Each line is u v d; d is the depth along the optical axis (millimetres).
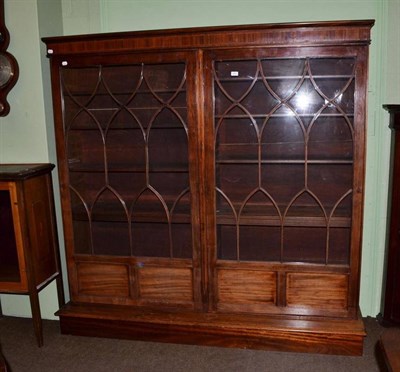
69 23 2590
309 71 2051
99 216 2383
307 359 2154
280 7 2389
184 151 2385
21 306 2713
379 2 2279
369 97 2363
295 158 2225
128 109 2266
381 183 2436
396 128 2262
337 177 2271
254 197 2330
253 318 2260
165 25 2518
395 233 2352
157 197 2396
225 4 2439
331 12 2346
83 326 2426
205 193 2205
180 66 2270
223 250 2439
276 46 2025
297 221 2193
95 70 2314
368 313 2586
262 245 2438
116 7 2549
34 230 2293
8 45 2389
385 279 2457
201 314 2316
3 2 2340
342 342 2160
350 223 2143
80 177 2436
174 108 2201
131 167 2350
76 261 2428
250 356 2193
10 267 2432
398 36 2293
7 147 2500
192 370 2090
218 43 2062
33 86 2412
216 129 2172
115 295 2410
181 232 2461
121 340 2385
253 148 2305
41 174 2348
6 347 2348
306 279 2205
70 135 2371
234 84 2184
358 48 1967
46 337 2441
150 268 2340
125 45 2150
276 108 2121
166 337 2334
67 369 2129
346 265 2170
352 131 2053
